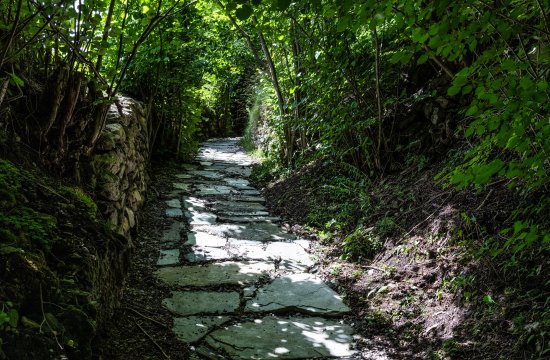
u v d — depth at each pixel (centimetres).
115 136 435
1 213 225
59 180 318
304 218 582
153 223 551
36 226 231
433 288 337
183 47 850
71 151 347
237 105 2041
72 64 325
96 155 395
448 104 509
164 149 962
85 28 298
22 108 318
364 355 287
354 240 452
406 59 238
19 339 176
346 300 361
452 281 322
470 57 441
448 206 389
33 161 305
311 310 342
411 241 393
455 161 436
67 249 241
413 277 359
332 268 421
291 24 621
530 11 262
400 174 522
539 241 294
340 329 320
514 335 256
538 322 249
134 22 553
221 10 680
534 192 324
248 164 1083
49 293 204
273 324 323
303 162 761
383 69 558
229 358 276
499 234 329
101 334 255
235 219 597
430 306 321
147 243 478
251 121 1416
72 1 258
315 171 684
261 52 984
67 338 195
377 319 327
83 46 325
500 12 219
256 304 351
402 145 546
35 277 201
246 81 1498
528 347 245
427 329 302
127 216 442
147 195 652
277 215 636
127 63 378
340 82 549
